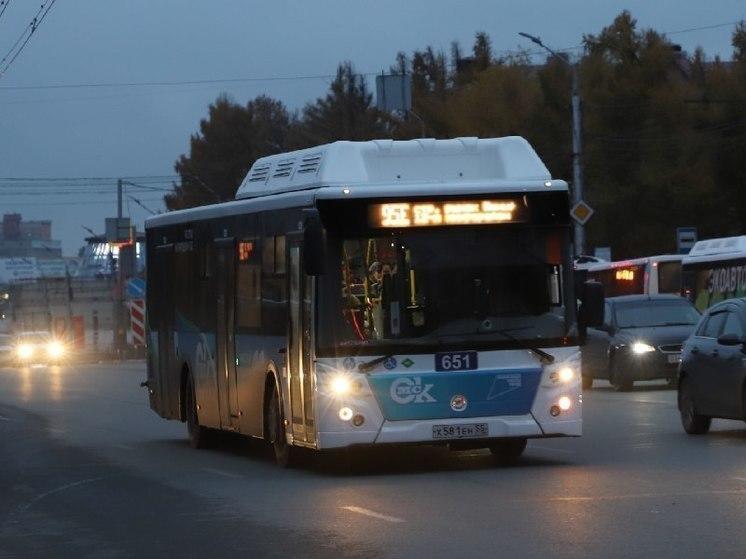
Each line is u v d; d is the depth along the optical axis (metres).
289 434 43.69
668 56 169.62
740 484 36.66
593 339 85.81
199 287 52.59
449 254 41.31
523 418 41.44
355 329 40.94
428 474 41.88
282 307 43.84
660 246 164.25
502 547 27.84
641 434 53.38
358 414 40.75
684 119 165.25
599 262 133.00
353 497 36.75
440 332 41.16
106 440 60.41
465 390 41.16
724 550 26.70
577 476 39.75
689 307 85.50
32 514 36.34
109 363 182.88
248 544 29.69
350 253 41.00
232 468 46.44
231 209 48.94
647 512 31.91
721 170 161.50
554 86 174.25
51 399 95.38
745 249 101.44
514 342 41.38
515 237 41.72
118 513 35.88
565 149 172.88
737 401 49.69
